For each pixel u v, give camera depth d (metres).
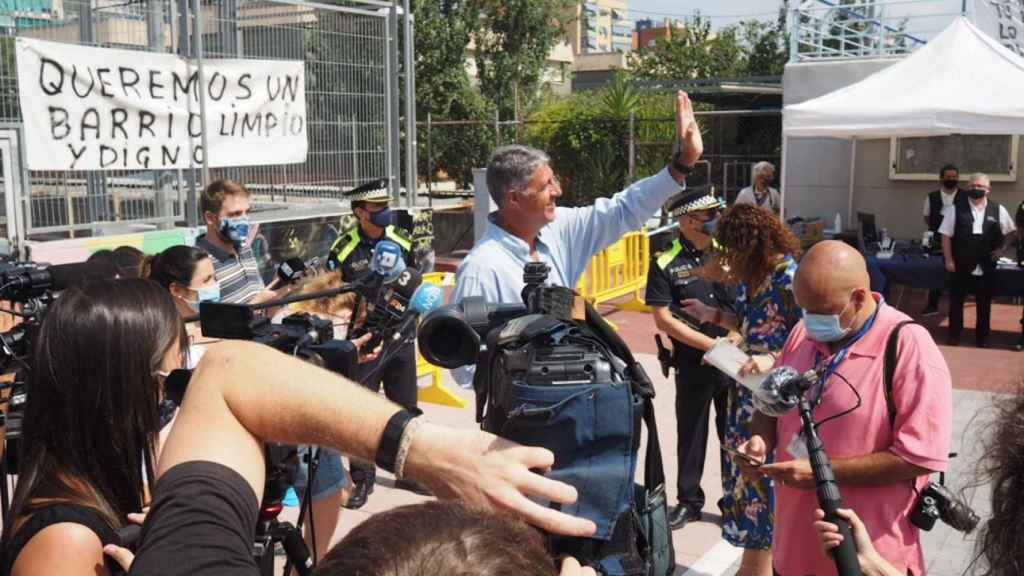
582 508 1.16
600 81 51.12
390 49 11.31
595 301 10.86
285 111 9.99
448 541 0.81
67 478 1.62
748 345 3.91
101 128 8.37
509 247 3.04
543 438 1.17
